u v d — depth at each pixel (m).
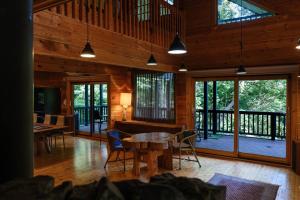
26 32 1.69
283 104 5.65
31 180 1.36
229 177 4.62
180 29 6.42
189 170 5.04
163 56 5.79
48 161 5.65
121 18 4.54
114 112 7.69
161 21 5.72
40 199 1.18
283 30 5.32
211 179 4.51
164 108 6.95
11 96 1.61
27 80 1.70
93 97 8.67
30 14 1.73
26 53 1.69
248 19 5.86
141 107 7.45
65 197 1.25
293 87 5.21
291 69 5.20
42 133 6.04
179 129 6.24
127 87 7.81
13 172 1.62
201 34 6.39
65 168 5.12
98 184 1.32
